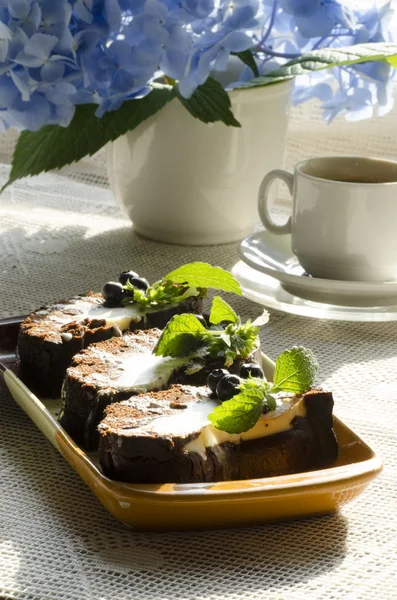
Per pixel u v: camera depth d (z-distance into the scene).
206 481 0.91
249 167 1.22
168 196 1.22
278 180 1.27
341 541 0.91
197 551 0.90
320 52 1.18
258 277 1.17
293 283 1.12
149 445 0.90
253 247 1.19
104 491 0.89
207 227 1.24
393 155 1.40
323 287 1.12
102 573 0.88
